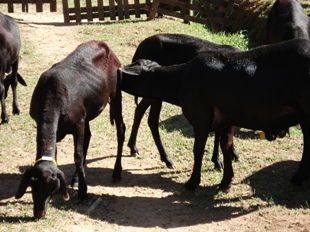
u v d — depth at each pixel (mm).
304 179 4160
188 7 8195
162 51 4484
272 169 4418
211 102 3969
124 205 3936
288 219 3717
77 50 4109
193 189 4098
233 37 7305
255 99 3891
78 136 3922
